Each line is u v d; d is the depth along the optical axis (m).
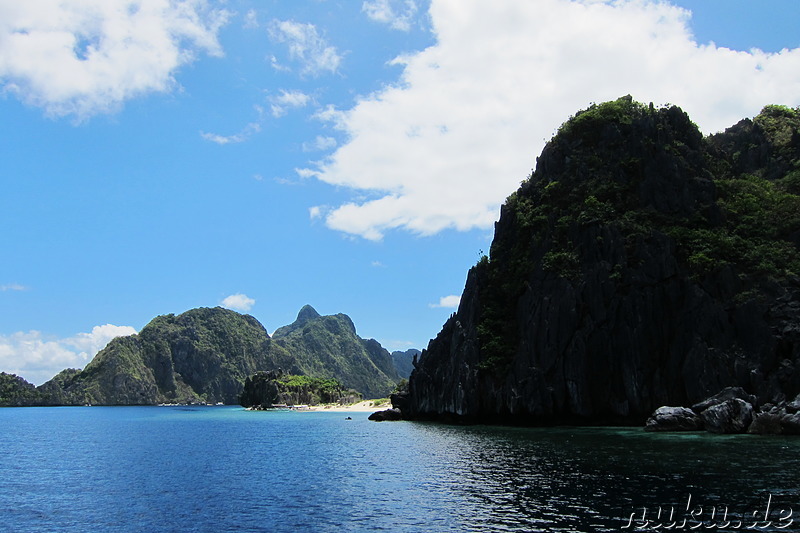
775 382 77.69
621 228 95.75
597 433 76.56
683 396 85.00
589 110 118.69
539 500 35.53
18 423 166.88
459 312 116.12
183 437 98.31
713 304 85.06
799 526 28.84
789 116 122.06
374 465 54.84
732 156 117.44
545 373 92.44
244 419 172.00
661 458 49.72
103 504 39.59
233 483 46.69
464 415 102.94
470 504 35.62
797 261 87.19
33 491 45.34
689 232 93.88
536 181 117.19
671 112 112.88
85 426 144.88
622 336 89.38
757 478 39.91
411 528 30.91
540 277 98.88
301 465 56.59
